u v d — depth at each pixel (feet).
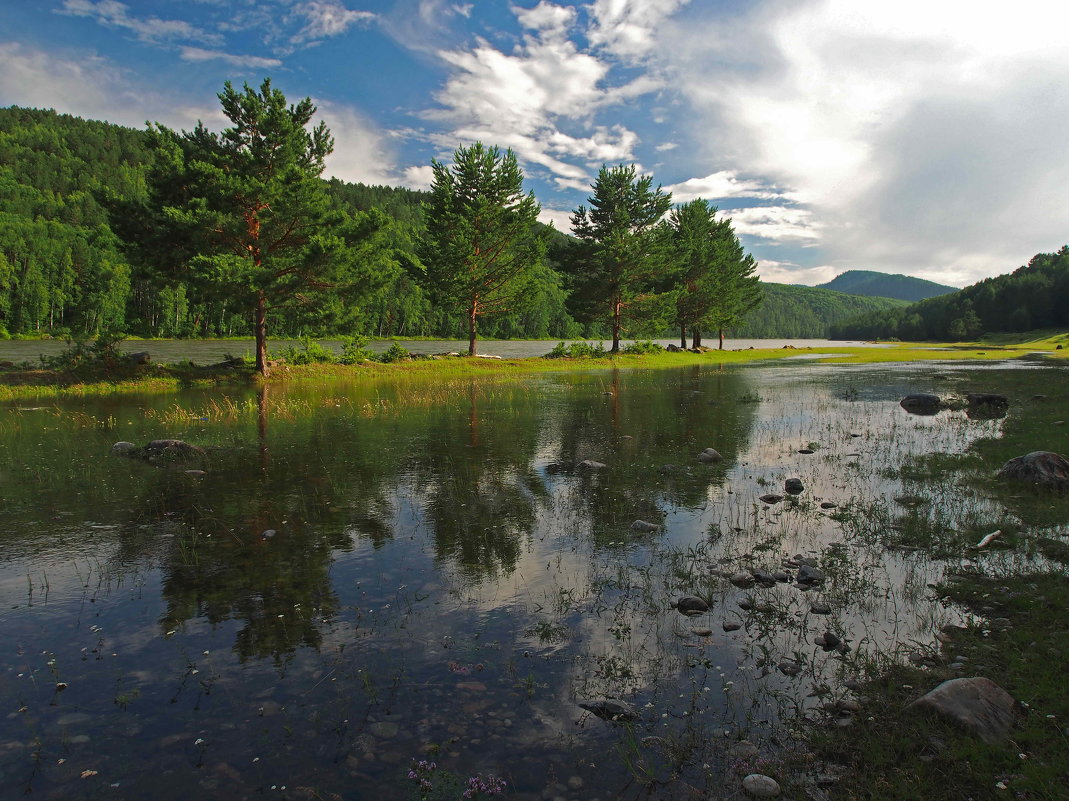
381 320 363.56
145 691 13.88
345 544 23.75
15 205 388.16
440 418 59.00
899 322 477.77
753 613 17.52
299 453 41.78
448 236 128.36
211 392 81.25
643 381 104.53
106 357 88.43
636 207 163.63
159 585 19.89
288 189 86.69
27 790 10.75
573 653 15.42
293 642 16.12
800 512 27.50
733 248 219.00
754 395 80.07
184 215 79.66
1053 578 18.51
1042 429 44.68
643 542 23.76
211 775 11.14
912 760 11.12
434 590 19.39
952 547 21.99
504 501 29.78
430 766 11.32
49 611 17.98
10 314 263.70
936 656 14.73
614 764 11.37
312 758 11.60
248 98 86.58
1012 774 10.54
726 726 12.39
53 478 34.45
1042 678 13.25
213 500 29.99
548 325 435.94
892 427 51.39
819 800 10.26
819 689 13.60
